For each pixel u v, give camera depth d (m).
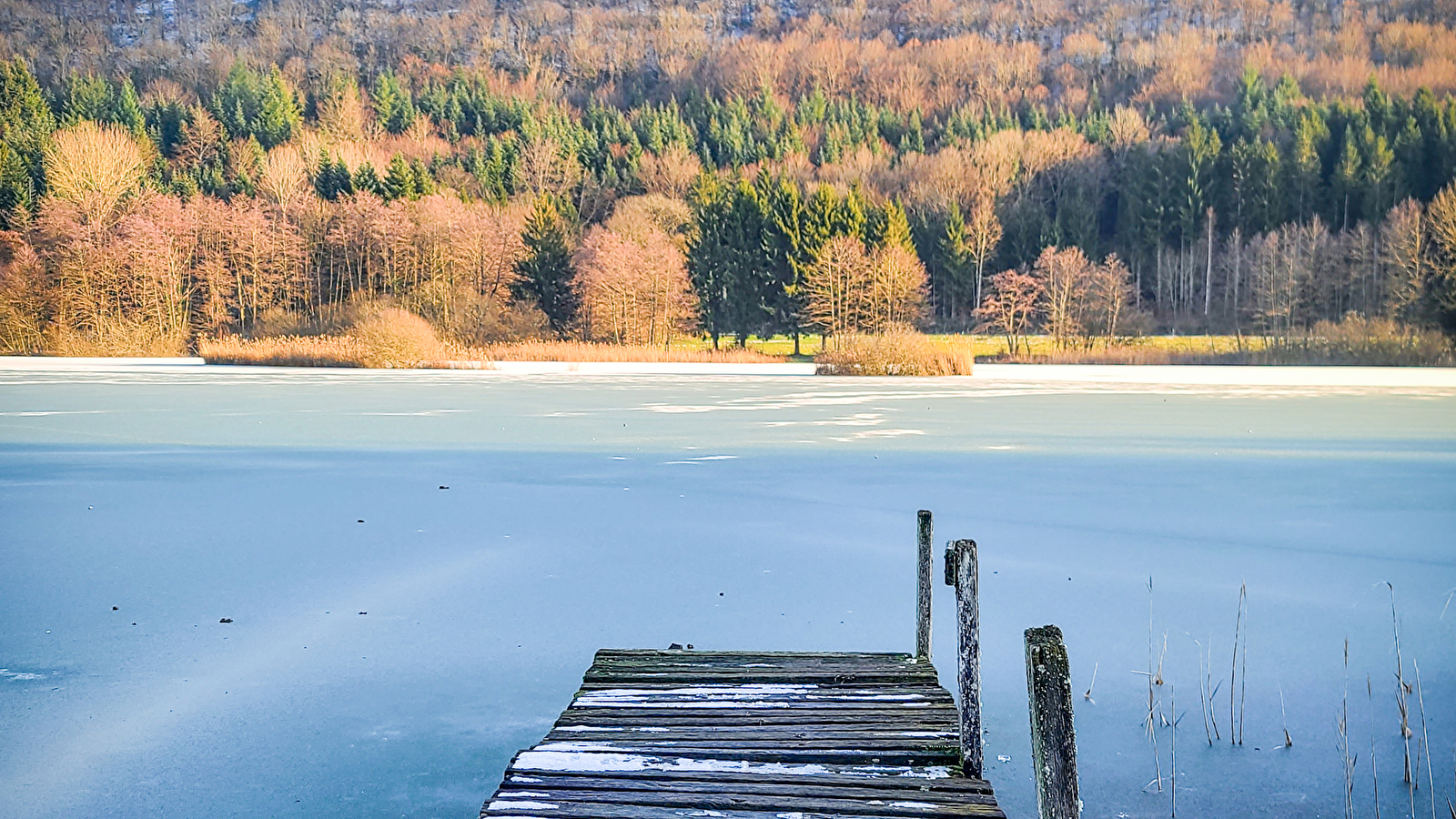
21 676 6.20
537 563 8.80
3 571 8.55
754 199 71.44
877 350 36.66
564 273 71.50
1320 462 14.48
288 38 138.00
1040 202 93.81
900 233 70.25
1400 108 94.94
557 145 103.25
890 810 3.98
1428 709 5.74
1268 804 4.77
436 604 7.62
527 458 14.95
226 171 98.44
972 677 4.59
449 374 37.78
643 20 147.38
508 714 5.66
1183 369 44.81
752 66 135.25
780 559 8.95
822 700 5.26
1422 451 15.60
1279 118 101.06
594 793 4.12
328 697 5.89
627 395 26.91
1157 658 6.54
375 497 11.84
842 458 14.89
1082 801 4.81
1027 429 18.67
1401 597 7.77
